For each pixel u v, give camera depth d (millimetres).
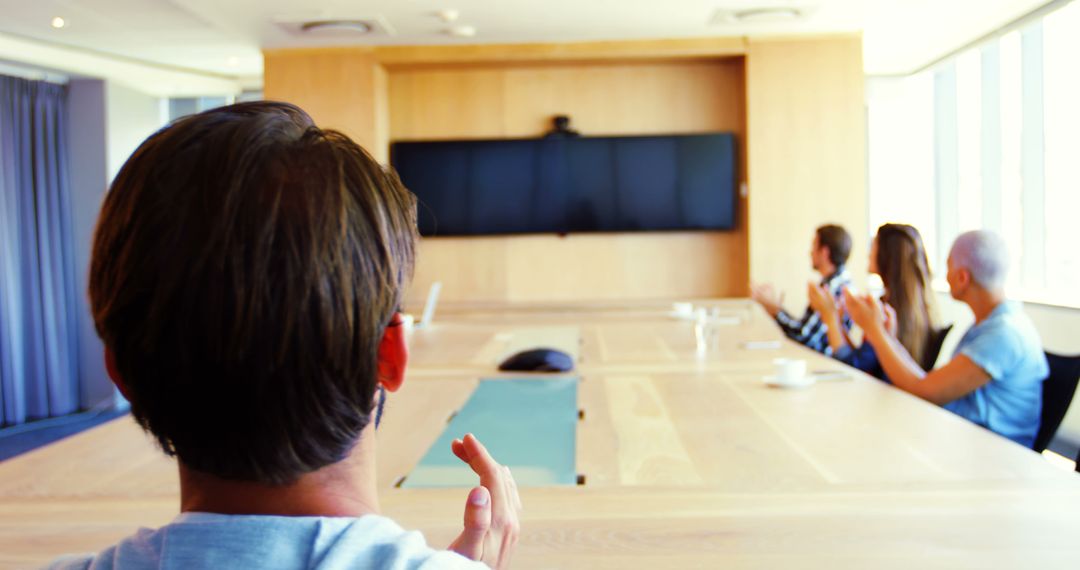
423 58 6102
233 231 352
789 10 5316
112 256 365
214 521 362
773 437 1759
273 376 355
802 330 3957
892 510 1262
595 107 6402
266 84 6145
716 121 6355
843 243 3932
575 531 1190
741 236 6359
